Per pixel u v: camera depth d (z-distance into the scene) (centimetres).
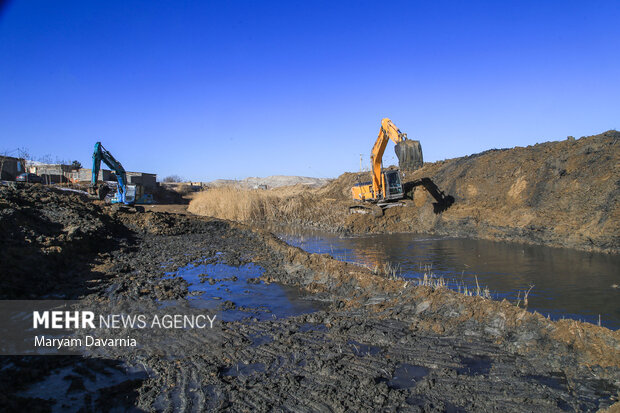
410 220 2425
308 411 482
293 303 914
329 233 2389
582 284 991
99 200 2216
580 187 1602
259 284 1082
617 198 1406
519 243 1664
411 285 855
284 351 648
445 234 2100
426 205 2422
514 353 607
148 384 545
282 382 546
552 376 540
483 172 2234
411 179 3002
